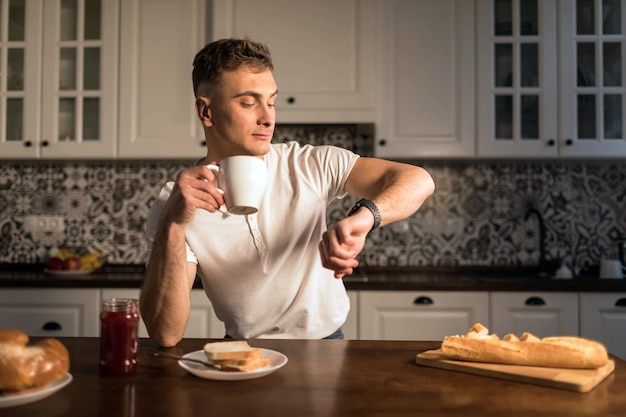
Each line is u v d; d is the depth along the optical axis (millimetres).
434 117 2629
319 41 2617
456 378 840
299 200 1279
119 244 2977
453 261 2918
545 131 2627
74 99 2730
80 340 1101
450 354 901
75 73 2730
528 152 2627
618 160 2709
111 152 2676
